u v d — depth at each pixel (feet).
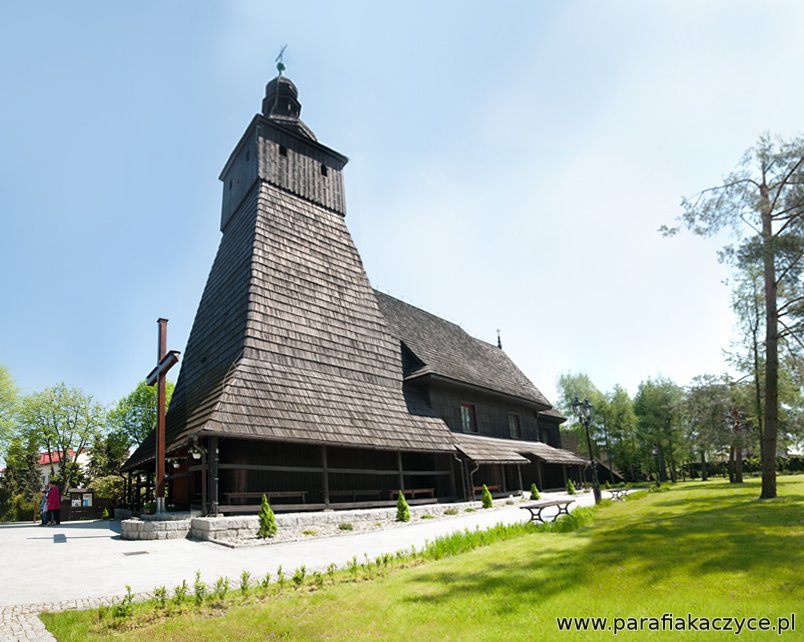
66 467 127.03
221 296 63.46
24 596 22.67
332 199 74.38
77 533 49.85
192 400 58.54
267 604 19.90
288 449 53.78
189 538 41.55
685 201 58.54
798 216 53.57
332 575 24.70
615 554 25.86
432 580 22.61
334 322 62.80
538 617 16.40
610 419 160.56
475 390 82.33
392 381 66.59
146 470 73.56
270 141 68.85
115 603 21.12
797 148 53.47
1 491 123.54
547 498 80.43
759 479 107.76
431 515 56.18
